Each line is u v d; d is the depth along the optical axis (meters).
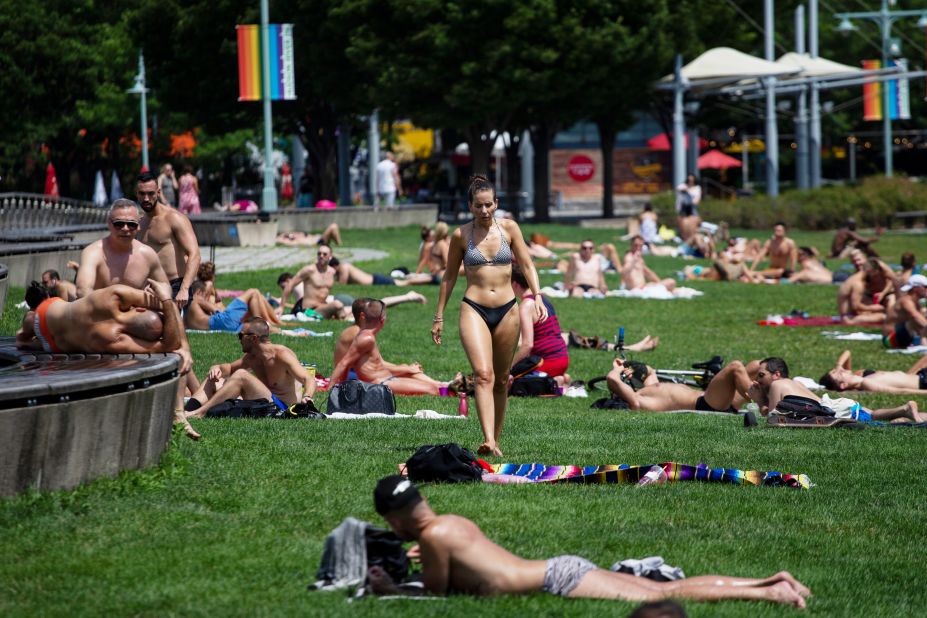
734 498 12.51
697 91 77.25
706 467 13.34
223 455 13.59
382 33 68.81
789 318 33.50
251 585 9.09
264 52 57.62
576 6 68.56
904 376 22.41
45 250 33.88
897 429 17.58
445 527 8.91
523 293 22.42
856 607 9.23
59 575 9.20
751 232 67.75
